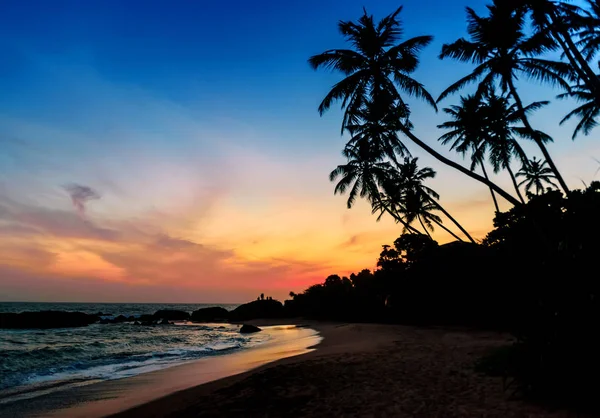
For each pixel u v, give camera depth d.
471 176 16.81
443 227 36.34
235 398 7.87
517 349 6.84
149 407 7.96
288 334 29.39
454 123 27.20
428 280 31.50
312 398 7.33
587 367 5.65
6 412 8.01
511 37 19.50
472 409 5.95
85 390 10.00
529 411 5.66
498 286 20.98
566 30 17.97
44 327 42.97
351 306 43.69
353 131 26.06
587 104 25.31
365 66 18.45
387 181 33.47
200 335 30.56
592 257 6.06
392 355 12.04
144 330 38.34
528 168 34.31
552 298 6.20
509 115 25.88
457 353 11.62
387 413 6.08
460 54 20.48
